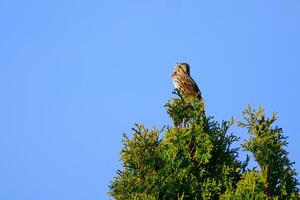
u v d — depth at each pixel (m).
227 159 16.41
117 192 15.76
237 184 15.52
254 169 16.08
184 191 15.78
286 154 15.96
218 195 15.98
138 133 16.31
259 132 16.05
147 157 16.05
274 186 15.82
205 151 16.12
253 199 15.20
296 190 15.84
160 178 15.67
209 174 16.31
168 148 16.36
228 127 16.55
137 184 15.63
